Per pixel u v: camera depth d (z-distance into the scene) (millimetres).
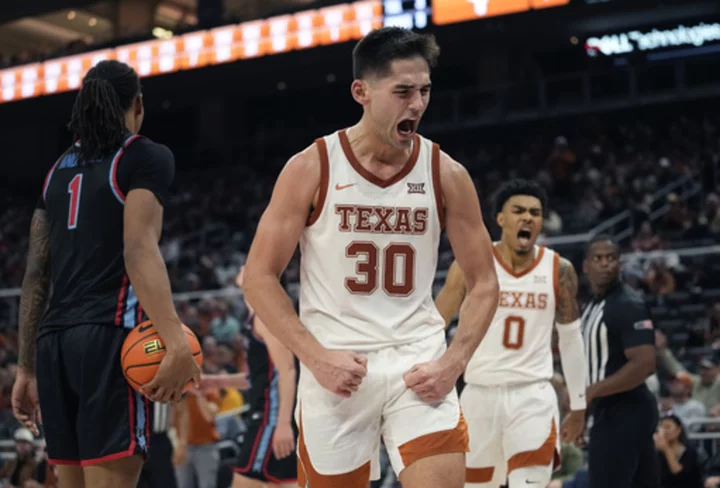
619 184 18391
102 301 3016
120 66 3217
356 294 2850
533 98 23156
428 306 2936
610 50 20969
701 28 20016
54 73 24359
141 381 2920
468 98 24344
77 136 3240
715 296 13047
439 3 18891
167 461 6086
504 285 4629
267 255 2844
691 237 14812
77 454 3035
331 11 20391
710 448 8320
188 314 13672
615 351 5086
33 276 3221
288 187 2850
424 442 2750
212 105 27594
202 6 25344
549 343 4695
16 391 3264
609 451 4945
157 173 3049
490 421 4590
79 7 25422
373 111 2779
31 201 27906
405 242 2865
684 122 21609
